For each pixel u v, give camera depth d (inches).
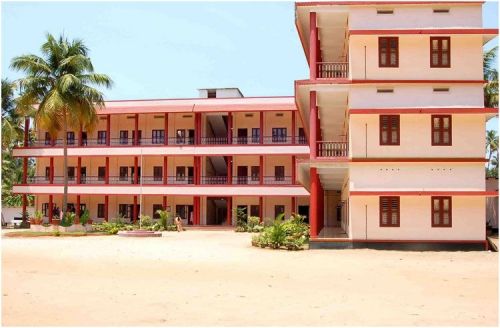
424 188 1010.7
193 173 2078.0
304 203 2011.6
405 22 1050.1
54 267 720.3
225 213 2226.9
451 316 432.8
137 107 2023.9
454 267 761.6
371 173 1021.8
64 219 1584.6
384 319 418.6
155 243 1197.7
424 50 1042.7
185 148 1959.9
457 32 1024.2
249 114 2086.6
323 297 514.9
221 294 526.0
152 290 547.2
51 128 1605.6
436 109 1008.9
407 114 1021.8
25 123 2065.7
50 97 1524.4
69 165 2183.8
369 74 1044.5
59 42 1626.5
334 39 1233.4
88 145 2071.9
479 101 1026.1
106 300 488.7
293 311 446.3
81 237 1414.9
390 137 1024.9
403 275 677.9
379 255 917.2
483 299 513.3
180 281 612.1
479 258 882.8
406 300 504.1
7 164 2396.7
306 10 1073.5
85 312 435.5
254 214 2036.2
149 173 2116.1
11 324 391.2
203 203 2058.3
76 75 1608.0
